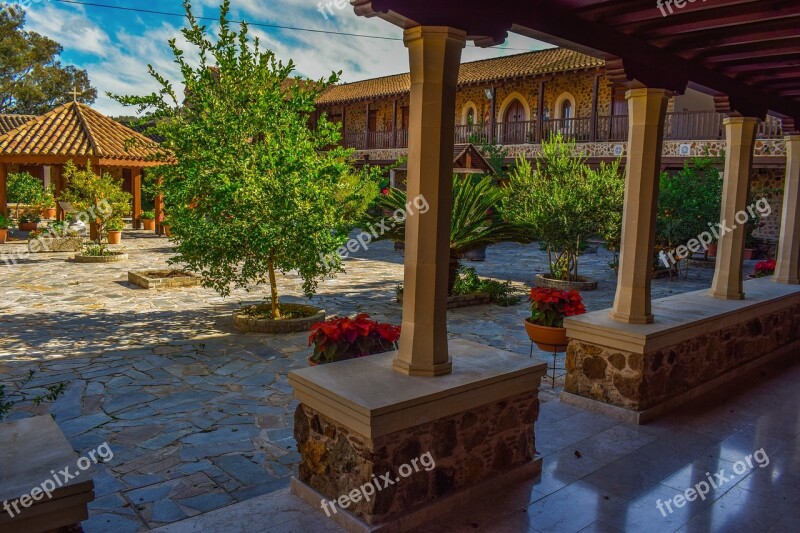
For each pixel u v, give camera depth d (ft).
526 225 41.60
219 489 13.17
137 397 18.94
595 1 13.10
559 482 13.07
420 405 10.91
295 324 27.81
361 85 101.09
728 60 17.79
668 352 17.47
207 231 26.89
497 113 84.07
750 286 25.26
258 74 28.22
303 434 12.12
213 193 27.30
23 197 87.97
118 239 59.26
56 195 71.10
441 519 11.47
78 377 20.79
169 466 14.28
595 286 41.34
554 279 42.63
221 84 28.07
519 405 13.03
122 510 12.21
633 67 15.92
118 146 64.28
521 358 13.42
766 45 16.30
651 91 16.69
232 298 35.53
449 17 11.16
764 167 58.65
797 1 12.60
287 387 20.16
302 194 27.45
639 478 13.33
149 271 40.32
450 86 11.51
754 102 21.67
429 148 11.54
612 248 46.91
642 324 17.39
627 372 16.83
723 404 18.17
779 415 17.29
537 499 12.30
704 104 65.36
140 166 64.54
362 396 10.81
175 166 27.96
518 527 11.25
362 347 14.84
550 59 77.20
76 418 17.16
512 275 47.60
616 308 17.88
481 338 27.40
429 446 11.35
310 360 15.21
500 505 12.03
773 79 20.75
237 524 11.06
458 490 11.93
